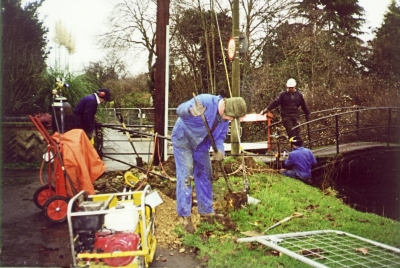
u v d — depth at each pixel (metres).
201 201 5.59
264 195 7.07
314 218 6.22
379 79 18.16
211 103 5.12
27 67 10.04
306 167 9.55
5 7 10.07
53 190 5.79
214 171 8.46
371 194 11.21
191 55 24.98
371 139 15.30
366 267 4.24
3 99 9.62
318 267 3.95
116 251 3.75
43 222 5.50
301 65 19.86
